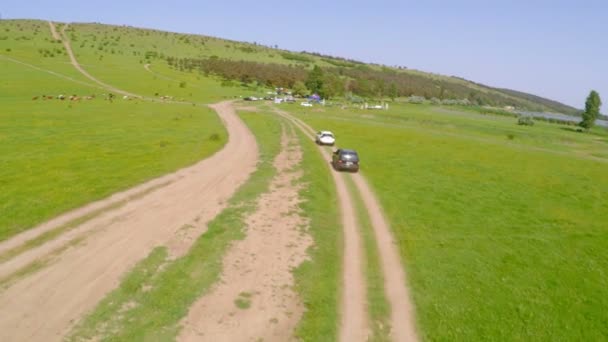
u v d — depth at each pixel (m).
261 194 27.62
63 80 121.06
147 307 13.42
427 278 17.44
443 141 61.50
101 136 44.25
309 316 13.85
